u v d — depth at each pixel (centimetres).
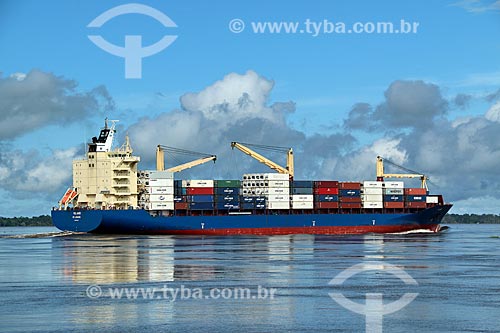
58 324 7588
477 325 7550
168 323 7650
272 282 10656
